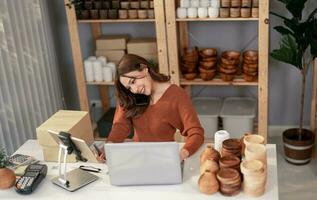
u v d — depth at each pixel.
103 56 3.77
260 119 3.50
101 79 3.71
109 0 3.47
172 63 3.49
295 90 3.84
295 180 3.34
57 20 3.94
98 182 2.16
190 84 3.64
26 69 3.28
